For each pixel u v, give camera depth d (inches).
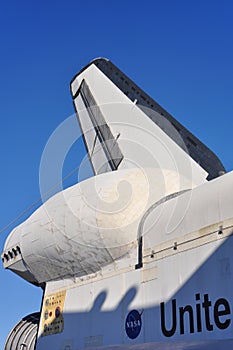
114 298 458.6
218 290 359.6
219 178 401.1
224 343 319.0
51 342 515.8
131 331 426.0
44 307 548.4
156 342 390.0
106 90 718.5
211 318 357.7
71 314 503.2
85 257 493.4
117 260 471.8
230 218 370.3
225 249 364.8
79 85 783.7
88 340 469.1
